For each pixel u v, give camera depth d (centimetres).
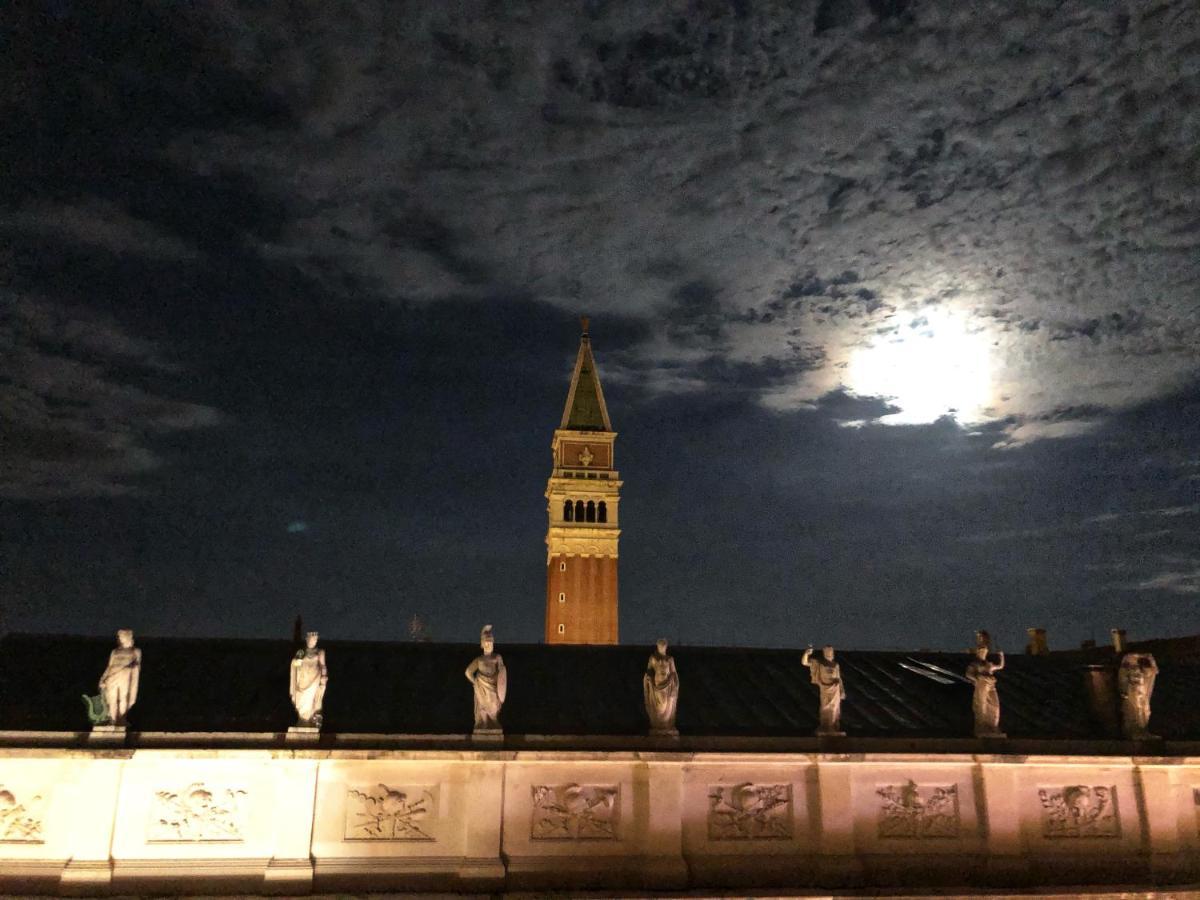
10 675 2589
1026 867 2509
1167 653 5050
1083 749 2614
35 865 2123
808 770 2489
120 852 2166
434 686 2748
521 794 2344
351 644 2984
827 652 2580
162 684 2616
